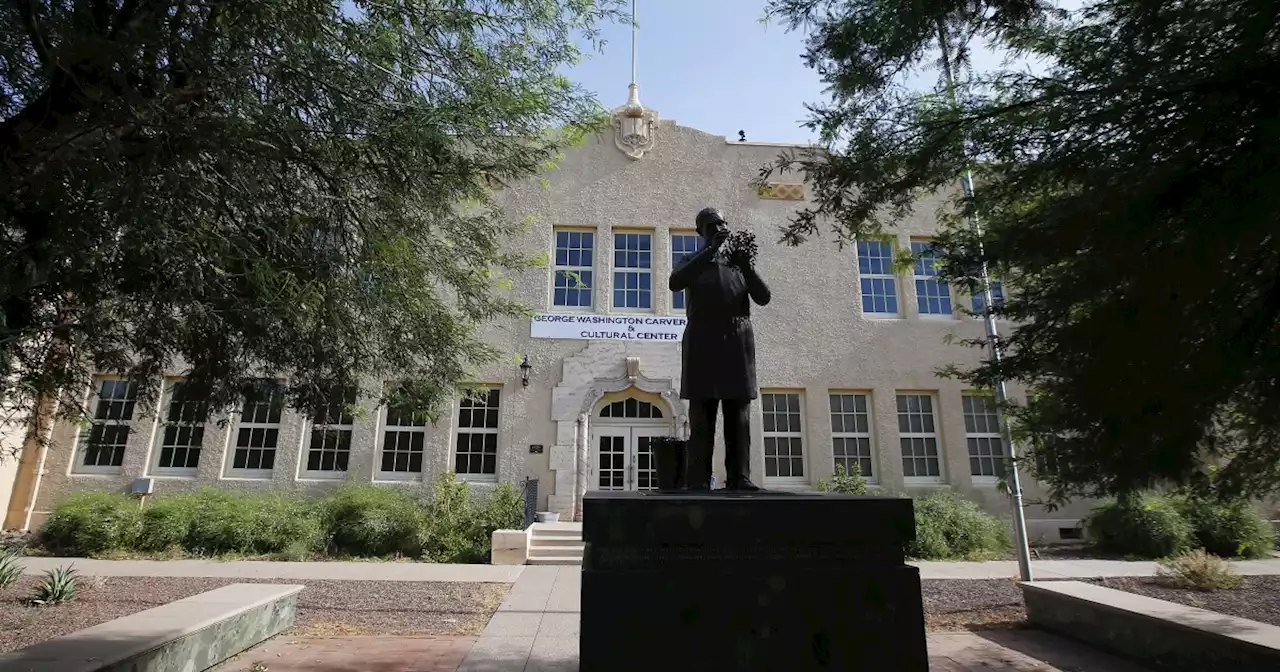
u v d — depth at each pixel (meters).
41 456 15.39
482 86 7.18
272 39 5.92
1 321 4.86
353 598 9.68
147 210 4.86
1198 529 14.00
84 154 4.62
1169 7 4.49
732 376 4.82
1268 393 4.66
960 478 16.64
